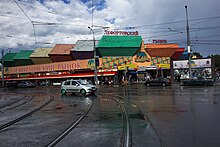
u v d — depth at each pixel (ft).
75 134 24.11
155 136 22.33
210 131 23.49
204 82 105.40
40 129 27.20
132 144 19.93
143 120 30.35
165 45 155.12
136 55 156.35
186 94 65.57
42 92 104.17
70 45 186.60
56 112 40.52
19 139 22.91
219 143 19.54
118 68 154.61
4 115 39.45
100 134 23.77
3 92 116.57
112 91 90.68
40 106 49.98
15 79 201.16
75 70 166.91
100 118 33.04
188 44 111.24
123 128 26.11
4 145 20.94
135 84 141.28
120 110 40.11
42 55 190.70
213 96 57.72
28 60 201.36
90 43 173.68
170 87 102.22
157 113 35.35
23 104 56.13
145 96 64.28
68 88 80.02
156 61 155.43
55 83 178.91
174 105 43.57
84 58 171.12
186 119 29.86
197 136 21.81
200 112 34.78
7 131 26.78
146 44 154.92
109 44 152.87
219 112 34.32
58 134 24.38
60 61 180.96
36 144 20.90
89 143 20.66
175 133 23.18
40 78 183.42
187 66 135.23
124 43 153.89
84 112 39.42
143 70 153.79
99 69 156.35
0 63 215.92
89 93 79.51
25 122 32.04
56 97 72.33
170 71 144.15
